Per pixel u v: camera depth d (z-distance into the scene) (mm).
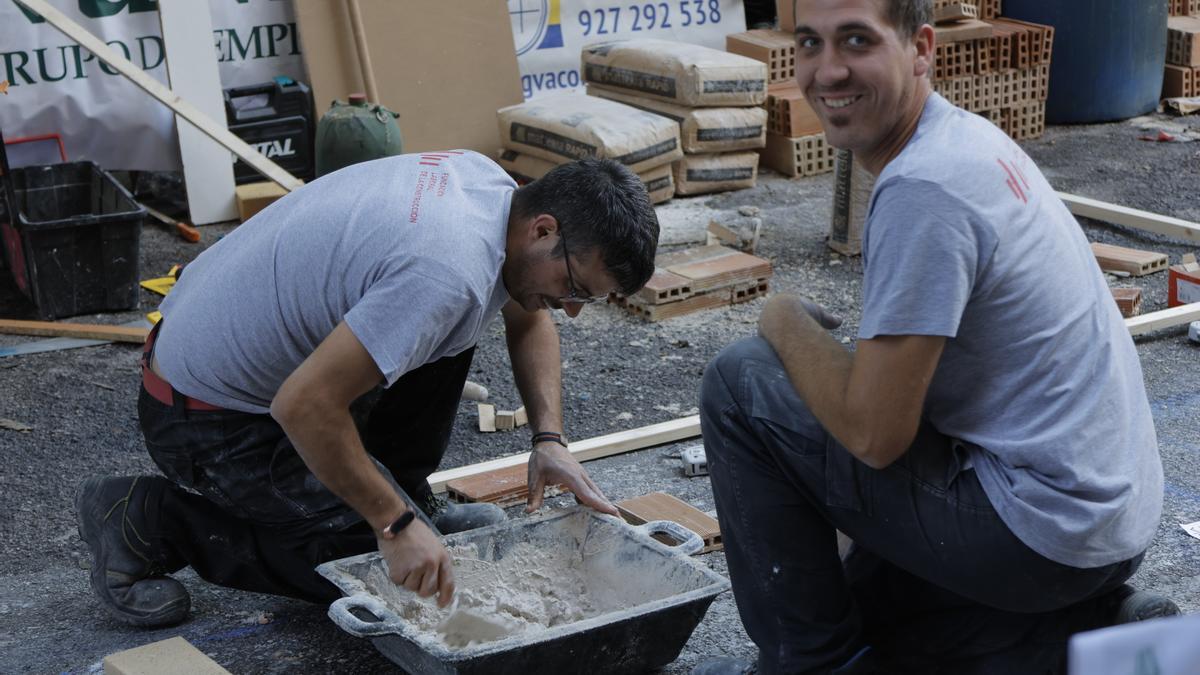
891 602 2525
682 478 3830
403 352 2328
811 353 2188
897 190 1997
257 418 2691
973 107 7902
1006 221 2006
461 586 2777
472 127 7184
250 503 2736
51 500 3779
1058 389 2072
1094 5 8172
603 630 2438
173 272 5789
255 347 2566
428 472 3168
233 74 6758
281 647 2875
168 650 2689
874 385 2029
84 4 6195
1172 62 8945
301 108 6781
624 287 2449
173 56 6242
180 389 2688
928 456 2186
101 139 6383
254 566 2846
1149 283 5551
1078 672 1317
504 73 7254
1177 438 3902
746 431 2289
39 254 5191
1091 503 2070
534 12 7586
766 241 6266
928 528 2184
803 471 2248
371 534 2752
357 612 2484
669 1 7988
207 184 6461
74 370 4840
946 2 7617
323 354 2330
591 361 4879
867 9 2010
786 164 7352
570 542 2908
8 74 6105
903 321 1990
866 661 2436
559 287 2457
